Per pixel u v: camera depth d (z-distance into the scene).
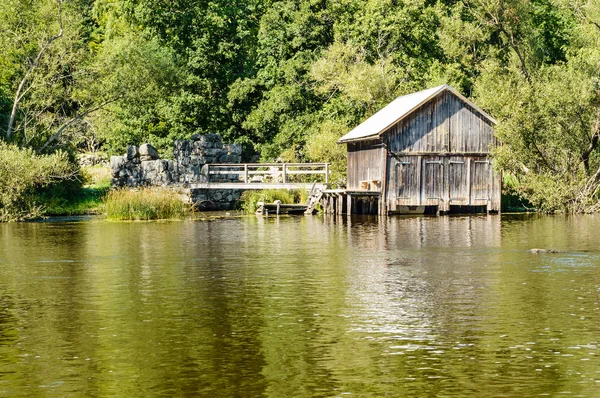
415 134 50.66
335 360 14.41
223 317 17.92
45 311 18.80
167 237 36.12
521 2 68.44
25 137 55.78
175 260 27.69
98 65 60.38
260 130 71.19
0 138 54.19
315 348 15.20
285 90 70.00
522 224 41.97
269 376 13.55
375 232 37.97
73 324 17.41
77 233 38.53
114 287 22.05
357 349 15.10
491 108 52.25
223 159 61.19
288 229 40.34
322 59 67.88
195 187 57.72
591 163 53.88
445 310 18.42
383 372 13.69
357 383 13.16
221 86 73.88
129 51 64.50
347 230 39.31
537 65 70.62
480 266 25.45
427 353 14.77
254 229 40.41
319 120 68.56
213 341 15.81
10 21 57.28
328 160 60.19
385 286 21.73
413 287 21.55
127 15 77.81
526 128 50.22
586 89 50.34
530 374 13.51
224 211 57.28
